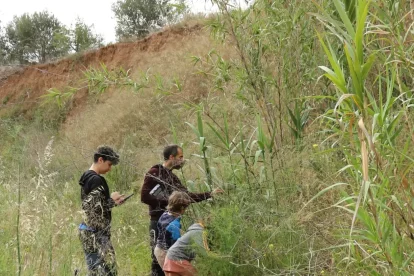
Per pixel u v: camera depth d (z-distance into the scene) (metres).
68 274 5.46
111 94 18.55
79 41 23.28
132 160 9.91
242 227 5.64
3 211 6.18
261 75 7.04
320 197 5.56
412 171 4.61
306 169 5.85
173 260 5.56
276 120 7.14
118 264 6.21
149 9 23.84
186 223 6.27
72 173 9.88
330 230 5.22
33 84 23.75
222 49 11.62
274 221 5.63
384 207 4.00
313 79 6.79
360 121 3.59
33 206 6.07
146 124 13.43
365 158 3.63
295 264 5.15
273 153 6.31
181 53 16.06
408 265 4.20
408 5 5.43
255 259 5.36
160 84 7.71
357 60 3.81
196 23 18.94
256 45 7.16
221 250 5.63
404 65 4.59
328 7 6.30
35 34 26.08
